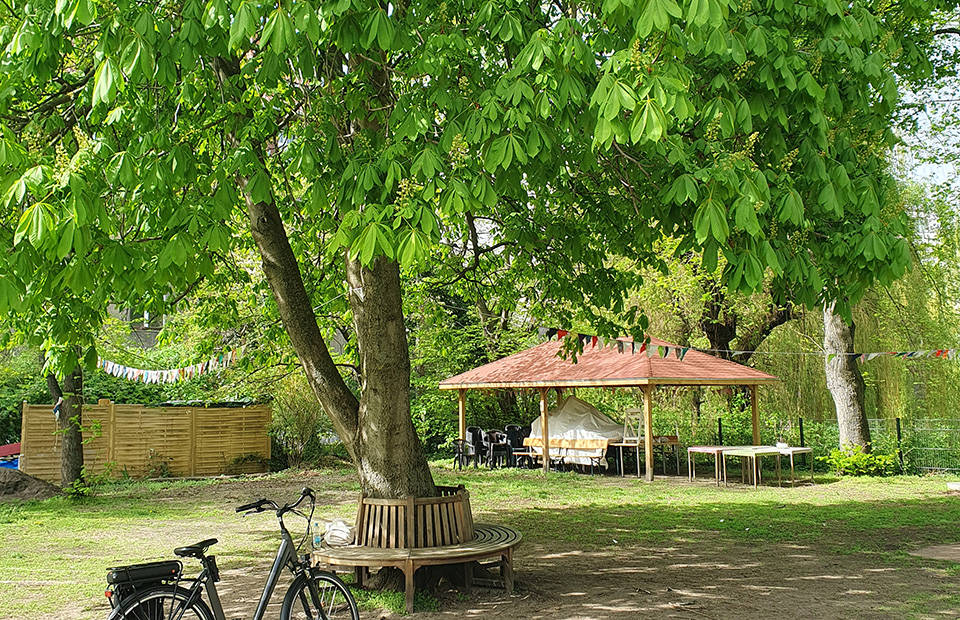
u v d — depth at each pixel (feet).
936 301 62.23
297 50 14.93
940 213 58.90
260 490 51.85
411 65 15.69
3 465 57.72
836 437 64.90
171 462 61.82
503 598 22.12
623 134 11.51
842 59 15.69
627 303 68.74
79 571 26.66
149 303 25.34
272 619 20.02
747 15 14.39
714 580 24.67
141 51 12.25
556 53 13.30
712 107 13.88
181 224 14.44
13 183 12.84
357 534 22.17
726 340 73.31
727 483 54.60
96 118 16.56
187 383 64.64
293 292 23.59
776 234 14.96
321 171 16.84
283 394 65.46
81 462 48.93
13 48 13.28
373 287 22.45
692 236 15.20
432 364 78.84
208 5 12.96
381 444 22.52
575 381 59.06
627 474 61.16
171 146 15.74
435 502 21.89
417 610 20.77
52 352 25.55
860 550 29.96
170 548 31.09
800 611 20.99
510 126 13.03
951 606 21.54
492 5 14.43
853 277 16.10
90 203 12.36
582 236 27.50
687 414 71.61
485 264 35.32
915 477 56.49
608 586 23.77
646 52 12.09
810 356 68.64
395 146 14.65
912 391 64.39
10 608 21.62
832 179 14.87
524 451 65.82
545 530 34.91
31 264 13.51
